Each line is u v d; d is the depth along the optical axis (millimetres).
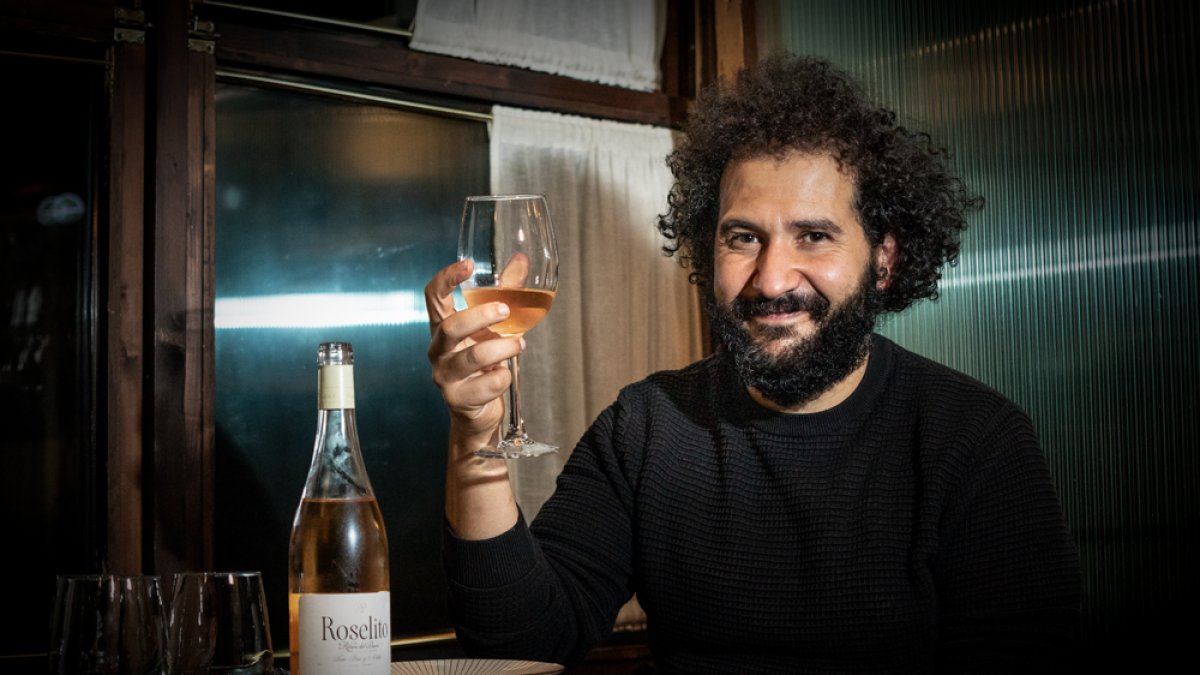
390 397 2754
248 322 2588
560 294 2938
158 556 2381
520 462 2854
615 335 3000
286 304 2633
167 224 2420
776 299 1240
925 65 2859
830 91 1334
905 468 1284
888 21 2938
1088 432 2568
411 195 2809
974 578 1230
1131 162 2496
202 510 2447
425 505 2779
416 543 2762
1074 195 2592
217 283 2557
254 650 922
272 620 2570
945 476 1253
